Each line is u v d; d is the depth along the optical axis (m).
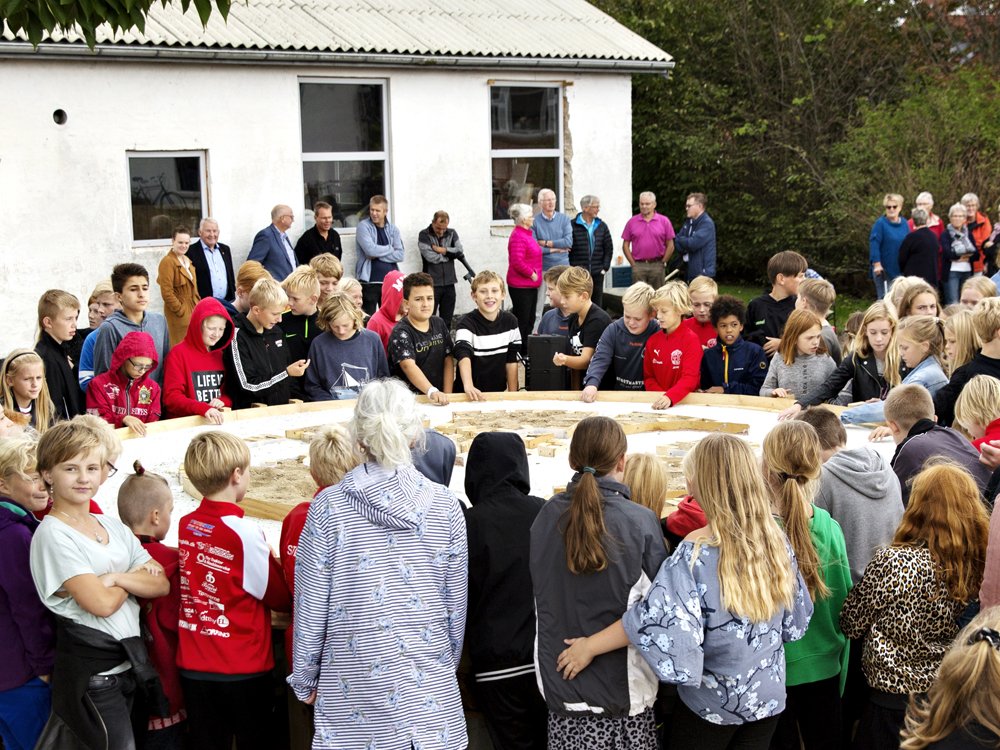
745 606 3.01
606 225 13.92
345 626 3.13
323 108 12.34
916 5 19.27
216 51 11.05
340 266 7.96
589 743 3.24
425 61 12.48
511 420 6.13
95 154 10.66
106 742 3.38
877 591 3.38
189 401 6.29
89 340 6.87
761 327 7.56
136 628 3.48
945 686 2.36
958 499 3.38
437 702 3.18
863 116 17.95
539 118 13.95
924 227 13.20
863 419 5.80
